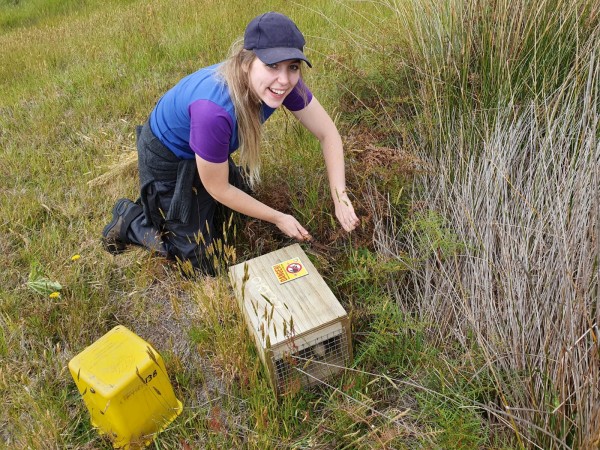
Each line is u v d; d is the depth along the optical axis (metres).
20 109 4.18
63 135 3.79
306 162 2.85
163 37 5.07
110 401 1.78
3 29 7.86
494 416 1.86
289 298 2.06
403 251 2.43
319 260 2.42
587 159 2.22
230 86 2.10
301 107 2.41
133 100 4.03
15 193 3.18
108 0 7.92
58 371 2.19
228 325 2.18
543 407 1.73
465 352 2.05
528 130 2.62
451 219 2.45
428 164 2.64
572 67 2.66
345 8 4.69
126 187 3.13
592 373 1.57
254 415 1.91
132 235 2.69
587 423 1.54
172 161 2.38
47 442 1.90
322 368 2.06
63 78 4.57
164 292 2.56
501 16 2.74
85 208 3.04
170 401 1.99
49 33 6.27
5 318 2.39
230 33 4.91
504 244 2.18
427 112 2.82
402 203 2.58
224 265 2.48
